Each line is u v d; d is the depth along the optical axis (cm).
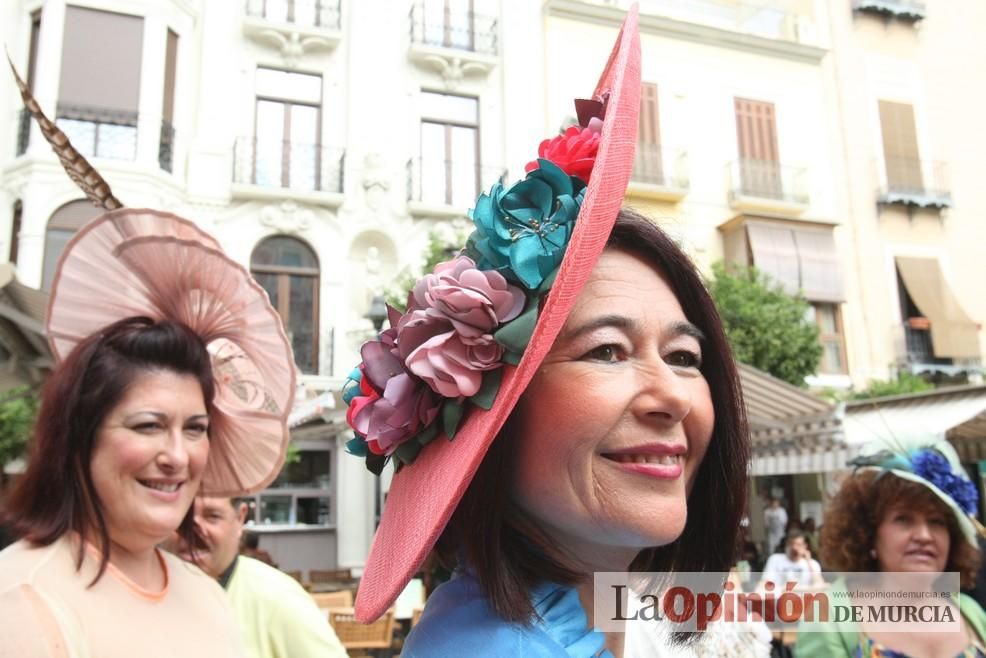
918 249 1398
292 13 1181
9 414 632
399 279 1054
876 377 1318
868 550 173
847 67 1435
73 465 135
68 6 1016
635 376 83
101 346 142
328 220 1137
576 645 84
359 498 1077
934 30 1505
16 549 128
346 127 1173
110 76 1027
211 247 170
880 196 1391
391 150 1184
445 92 1228
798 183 1346
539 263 85
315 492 1079
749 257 1264
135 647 126
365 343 99
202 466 150
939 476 167
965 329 1355
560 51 1275
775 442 651
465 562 94
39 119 207
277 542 1029
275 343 189
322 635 191
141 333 145
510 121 1234
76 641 117
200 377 151
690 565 109
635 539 81
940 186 1432
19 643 110
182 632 140
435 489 85
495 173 1221
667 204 1293
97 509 134
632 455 82
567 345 83
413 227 1173
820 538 189
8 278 414
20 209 993
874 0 1453
